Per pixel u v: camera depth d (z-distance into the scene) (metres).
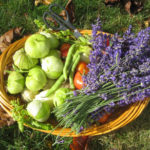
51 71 0.73
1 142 0.88
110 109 0.71
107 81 0.67
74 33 0.79
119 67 0.64
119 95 0.67
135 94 0.69
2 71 0.76
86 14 0.99
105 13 0.99
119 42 0.67
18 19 0.98
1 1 0.99
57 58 0.74
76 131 0.68
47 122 0.74
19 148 0.87
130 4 0.97
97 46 0.69
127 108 0.76
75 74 0.75
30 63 0.74
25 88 0.76
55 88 0.73
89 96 0.66
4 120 0.86
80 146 0.85
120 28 0.99
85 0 0.99
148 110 0.93
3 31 0.98
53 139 0.88
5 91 0.75
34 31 0.98
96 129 0.72
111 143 0.90
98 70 0.67
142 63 0.67
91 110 0.67
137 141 0.91
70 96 0.67
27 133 0.89
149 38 0.64
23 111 0.71
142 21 0.99
